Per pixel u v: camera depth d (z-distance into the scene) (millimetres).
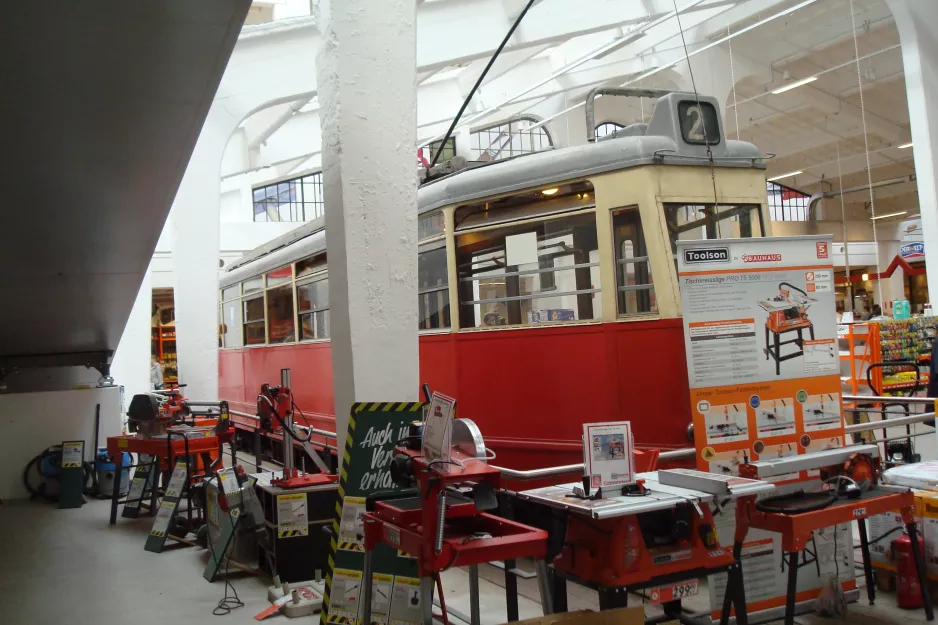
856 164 28172
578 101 22656
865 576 5375
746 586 4938
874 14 17953
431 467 3629
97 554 7707
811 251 5164
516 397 6812
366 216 5773
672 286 6016
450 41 14031
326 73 5957
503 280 7008
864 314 21562
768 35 19594
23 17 4020
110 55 4562
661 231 6094
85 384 14820
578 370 6434
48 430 11172
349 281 5719
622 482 3998
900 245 27156
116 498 9227
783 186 31953
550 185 6680
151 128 5770
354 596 4945
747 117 24203
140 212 7703
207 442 8336
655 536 4031
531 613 5434
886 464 6688
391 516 4117
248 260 14438
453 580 6375
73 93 4980
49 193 6668
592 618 3729
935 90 14844
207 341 14555
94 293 10570
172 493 7996
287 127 21562
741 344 4938
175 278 14617
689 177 6301
